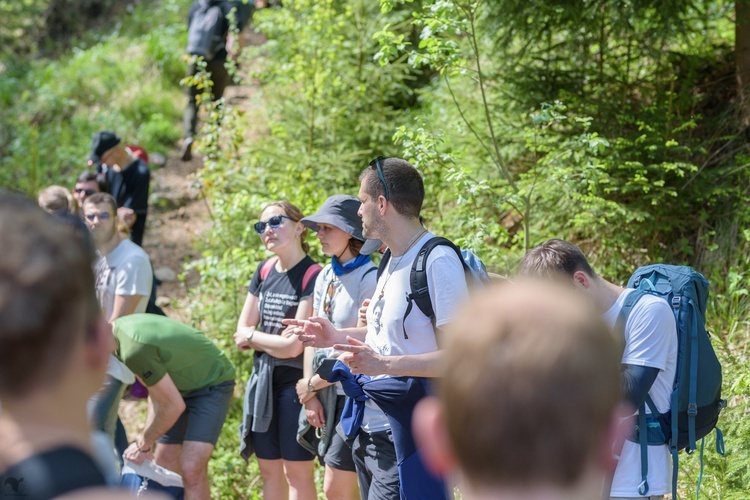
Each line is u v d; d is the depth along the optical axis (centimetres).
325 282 373
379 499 320
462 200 438
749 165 523
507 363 91
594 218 514
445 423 96
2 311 98
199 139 912
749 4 561
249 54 802
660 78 586
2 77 1115
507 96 571
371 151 660
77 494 97
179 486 398
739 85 582
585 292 277
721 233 530
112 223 450
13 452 98
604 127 547
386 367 287
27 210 107
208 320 578
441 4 444
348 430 329
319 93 679
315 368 360
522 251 514
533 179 516
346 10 729
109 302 453
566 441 90
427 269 298
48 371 101
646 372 272
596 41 564
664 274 293
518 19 550
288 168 617
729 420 390
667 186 541
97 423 365
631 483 281
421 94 708
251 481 477
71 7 1285
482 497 94
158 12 1252
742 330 480
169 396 380
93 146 607
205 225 815
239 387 545
